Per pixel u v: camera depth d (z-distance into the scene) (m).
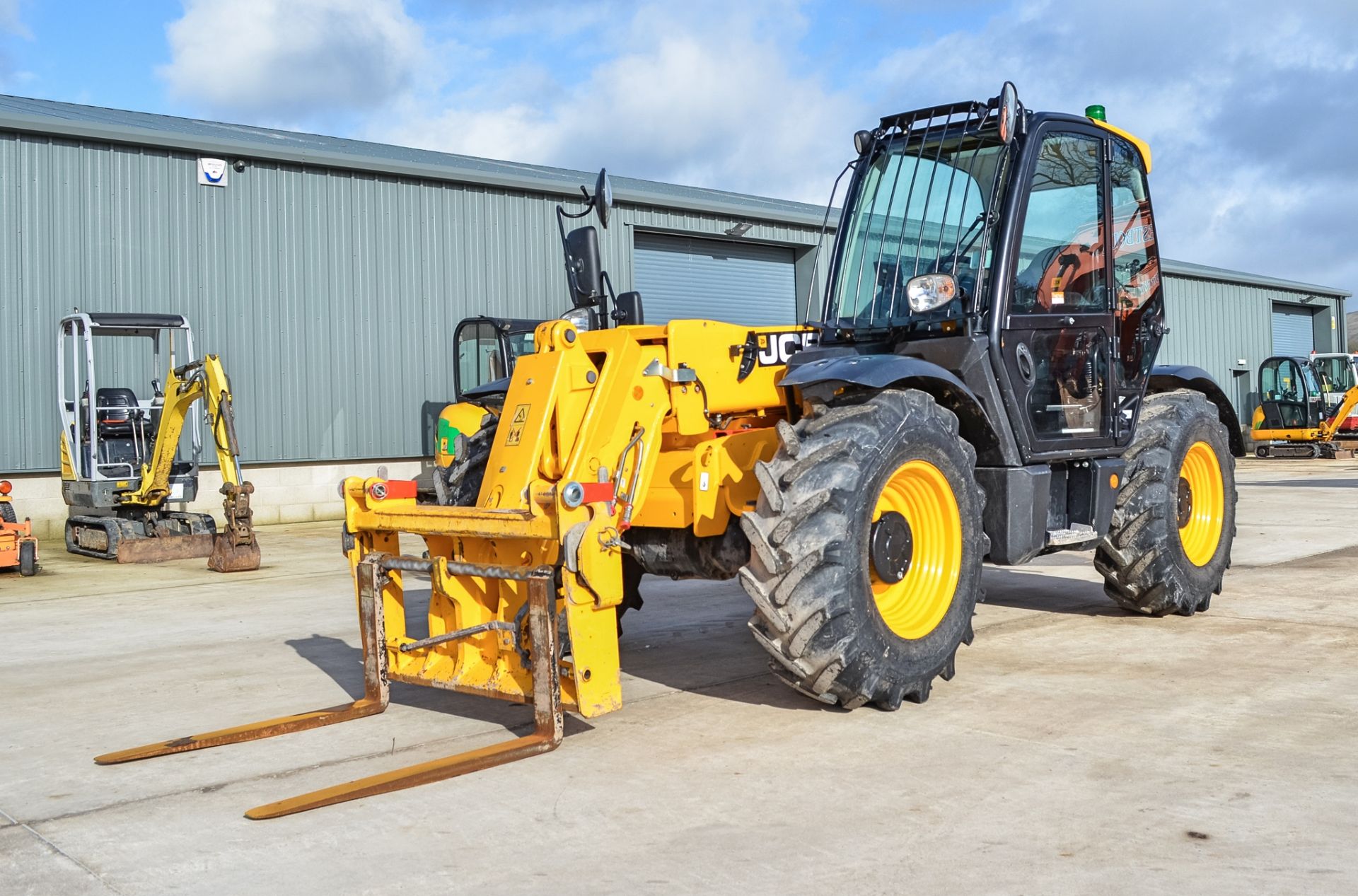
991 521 4.46
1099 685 4.23
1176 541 5.41
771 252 19.41
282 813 3.04
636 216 17.08
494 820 2.96
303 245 13.98
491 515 3.68
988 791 3.05
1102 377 5.00
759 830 2.81
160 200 12.97
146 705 4.43
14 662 5.43
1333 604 5.88
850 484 3.67
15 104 13.93
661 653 5.15
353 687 4.61
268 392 13.73
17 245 12.09
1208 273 29.34
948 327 4.41
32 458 12.20
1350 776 3.11
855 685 3.71
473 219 15.41
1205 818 2.81
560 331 3.93
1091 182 4.98
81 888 2.61
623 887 2.49
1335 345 34.94
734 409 4.36
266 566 9.49
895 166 4.88
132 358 12.79
